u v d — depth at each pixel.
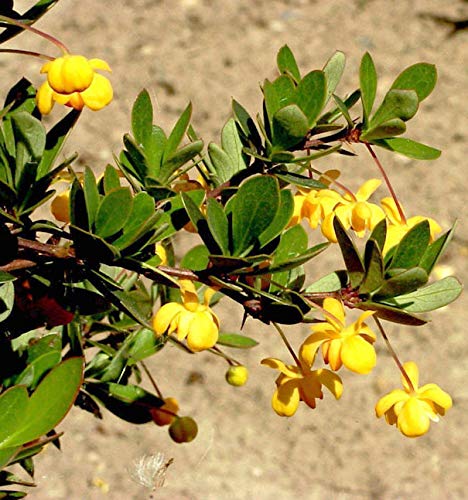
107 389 0.39
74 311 0.37
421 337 0.80
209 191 0.37
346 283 0.36
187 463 0.74
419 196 0.90
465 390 0.77
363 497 0.73
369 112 0.36
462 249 0.86
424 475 0.74
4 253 0.35
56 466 0.74
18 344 0.37
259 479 0.73
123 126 0.94
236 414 0.77
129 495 0.73
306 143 0.36
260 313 0.35
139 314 0.35
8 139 0.35
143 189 0.36
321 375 0.36
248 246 0.35
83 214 0.34
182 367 0.79
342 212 0.36
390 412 0.37
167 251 0.40
